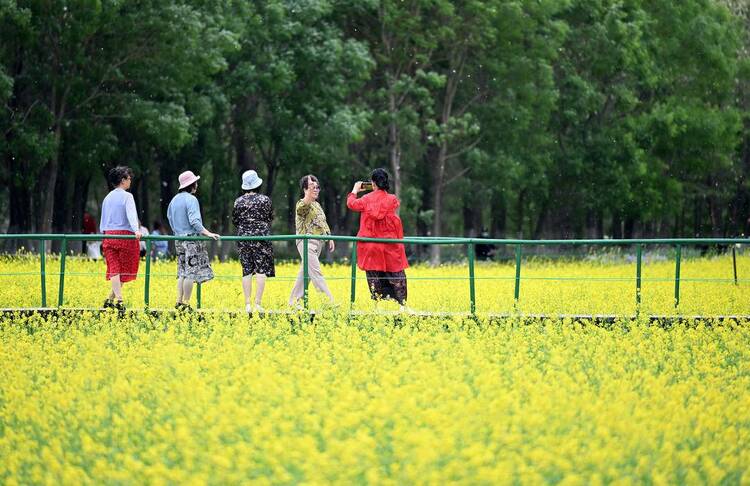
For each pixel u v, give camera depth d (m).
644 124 126.50
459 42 110.56
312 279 38.56
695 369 31.22
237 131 106.44
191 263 38.25
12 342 33.75
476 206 126.19
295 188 112.25
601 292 46.22
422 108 111.81
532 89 113.75
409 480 18.61
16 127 84.50
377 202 38.09
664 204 131.25
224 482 19.00
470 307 38.84
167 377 27.64
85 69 87.00
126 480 19.52
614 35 122.19
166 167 106.06
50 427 23.38
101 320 36.50
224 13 92.69
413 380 27.11
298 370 27.77
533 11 112.25
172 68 87.62
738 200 141.62
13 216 99.62
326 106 103.12
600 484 18.61
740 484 20.16
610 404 23.92
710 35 130.25
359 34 111.12
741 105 138.62
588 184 125.56
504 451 20.02
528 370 29.42
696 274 64.69
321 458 18.89
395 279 38.12
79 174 98.31
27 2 82.06
